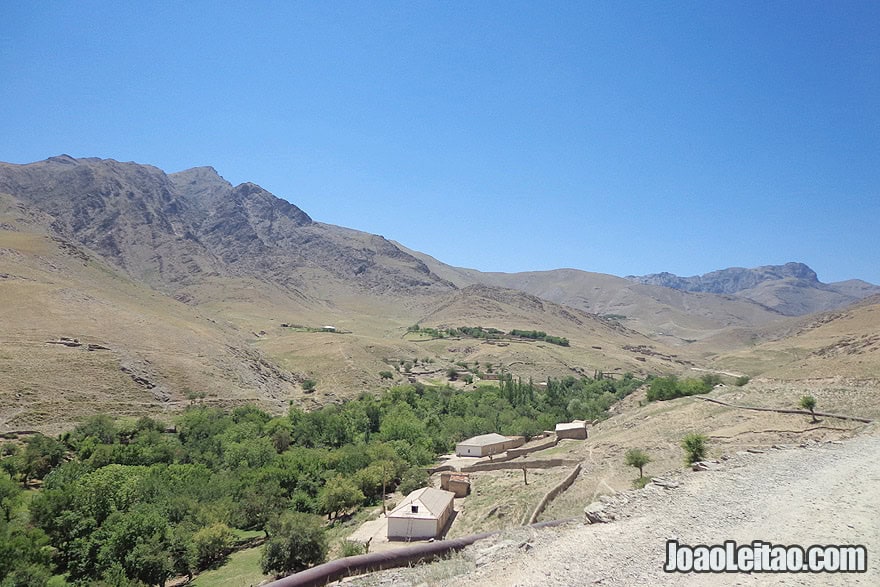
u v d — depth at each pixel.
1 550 34.47
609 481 38.28
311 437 88.38
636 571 11.55
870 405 42.84
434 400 123.25
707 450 39.81
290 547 36.91
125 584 36.62
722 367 163.12
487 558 13.90
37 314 112.56
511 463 61.59
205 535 46.56
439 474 67.81
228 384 115.50
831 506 15.01
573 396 126.31
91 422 76.62
